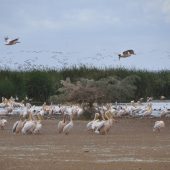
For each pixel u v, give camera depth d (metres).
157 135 39.97
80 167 24.98
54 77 75.94
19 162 26.45
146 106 60.56
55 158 27.72
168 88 80.88
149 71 79.62
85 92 54.44
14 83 76.12
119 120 53.28
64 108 58.75
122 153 29.48
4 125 46.41
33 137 37.97
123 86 61.50
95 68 76.81
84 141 35.25
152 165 25.56
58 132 41.88
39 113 53.66
